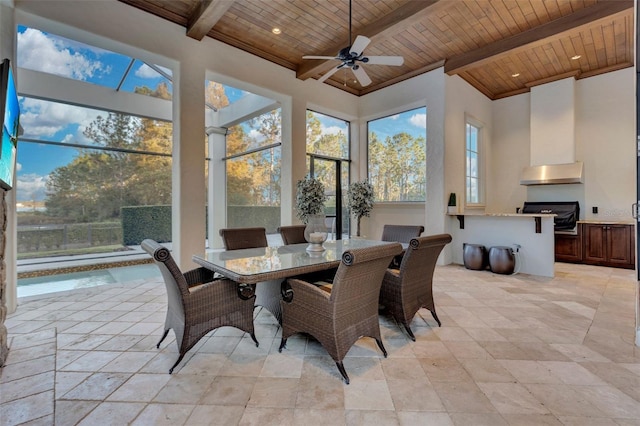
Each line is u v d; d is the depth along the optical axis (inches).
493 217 204.5
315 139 256.2
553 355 89.0
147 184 260.5
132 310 127.0
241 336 103.2
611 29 173.5
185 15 166.6
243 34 186.1
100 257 236.2
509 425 61.0
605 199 224.2
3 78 75.4
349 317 82.5
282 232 157.3
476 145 266.1
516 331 106.0
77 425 61.1
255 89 208.4
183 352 82.3
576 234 219.0
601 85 224.8
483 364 84.4
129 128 250.8
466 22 169.9
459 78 233.3
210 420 62.7
